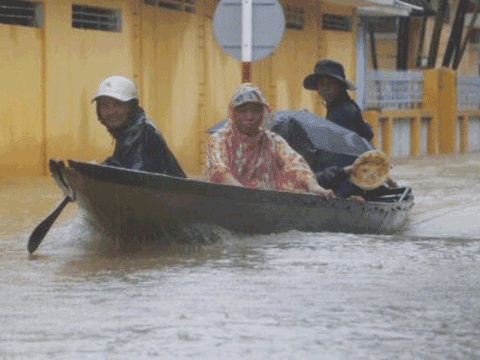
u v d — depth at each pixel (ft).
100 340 31.37
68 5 110.11
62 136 109.91
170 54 125.49
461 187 95.86
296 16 156.97
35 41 106.63
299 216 52.60
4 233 58.23
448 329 32.65
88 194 46.96
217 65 136.26
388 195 65.82
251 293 38.14
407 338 31.55
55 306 36.19
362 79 175.63
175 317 34.24
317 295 37.81
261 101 53.01
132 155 51.01
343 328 32.78
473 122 200.34
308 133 63.10
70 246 50.16
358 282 40.45
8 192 87.61
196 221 48.93
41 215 68.69
